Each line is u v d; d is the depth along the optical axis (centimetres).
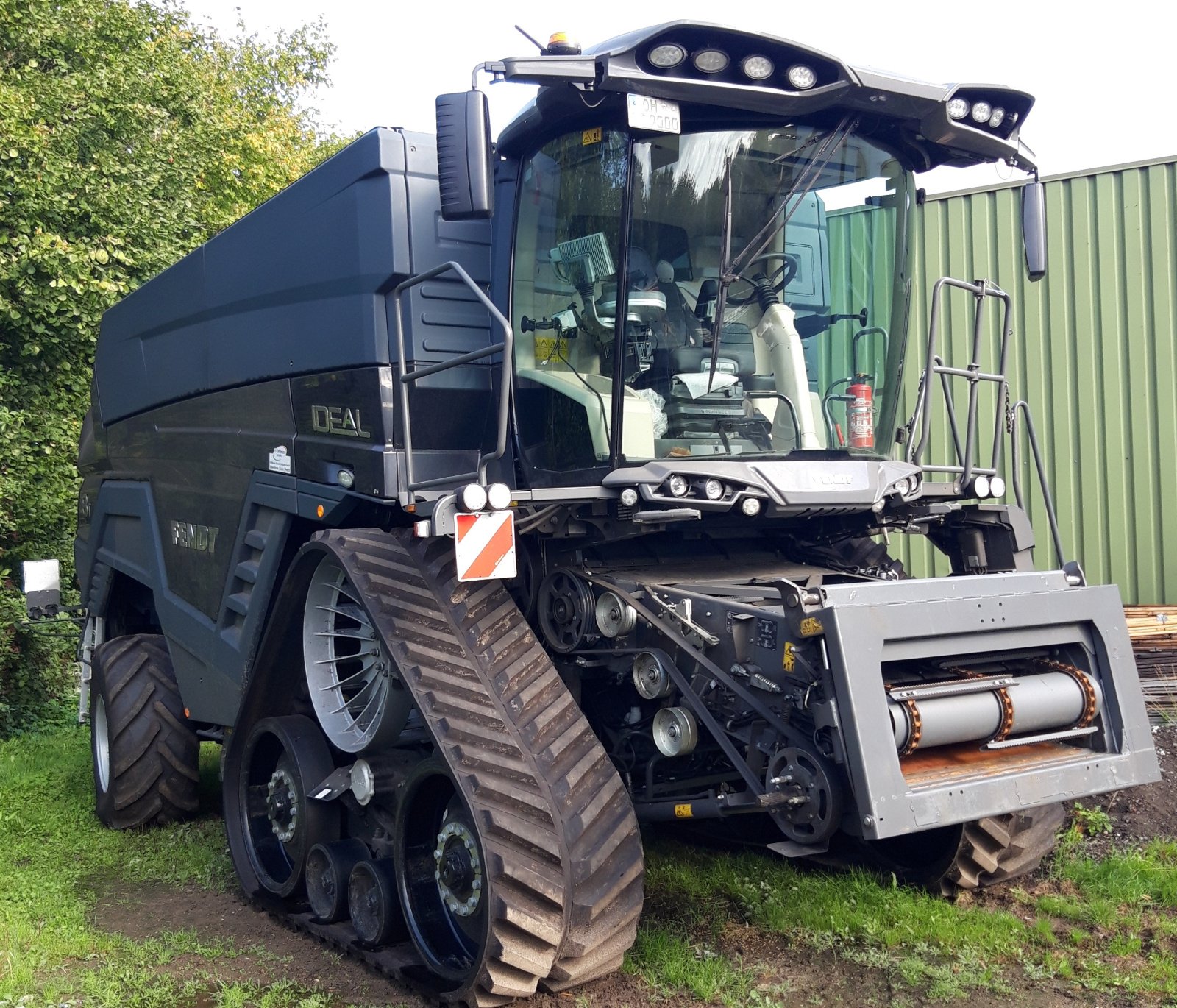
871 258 464
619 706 462
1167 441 820
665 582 425
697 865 507
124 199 1208
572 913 355
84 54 1287
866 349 466
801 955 407
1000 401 475
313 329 500
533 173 462
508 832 350
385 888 414
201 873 555
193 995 399
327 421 491
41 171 1111
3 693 1044
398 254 458
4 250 1106
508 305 468
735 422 435
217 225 1695
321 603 484
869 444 464
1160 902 441
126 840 623
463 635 406
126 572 702
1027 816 445
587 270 437
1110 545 841
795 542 517
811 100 420
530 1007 366
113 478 745
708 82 403
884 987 379
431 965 389
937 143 466
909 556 922
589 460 434
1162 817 520
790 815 357
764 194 434
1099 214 844
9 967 416
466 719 378
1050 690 383
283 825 493
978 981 377
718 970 388
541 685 399
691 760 438
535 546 457
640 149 420
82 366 1173
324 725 473
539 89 435
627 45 393
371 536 443
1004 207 877
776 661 360
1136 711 394
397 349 459
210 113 1496
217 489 585
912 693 354
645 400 425
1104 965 387
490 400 480
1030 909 441
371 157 462
